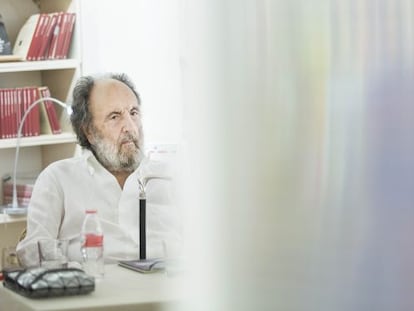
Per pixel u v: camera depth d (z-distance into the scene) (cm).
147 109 460
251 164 85
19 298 231
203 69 86
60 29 479
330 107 82
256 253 87
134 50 480
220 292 89
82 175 366
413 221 83
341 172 83
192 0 86
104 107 375
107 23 487
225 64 84
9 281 250
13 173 490
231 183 87
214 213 89
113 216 363
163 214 362
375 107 81
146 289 241
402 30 81
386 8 81
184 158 90
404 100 81
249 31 83
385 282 84
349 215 84
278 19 82
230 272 88
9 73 502
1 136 464
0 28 471
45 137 472
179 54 88
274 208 86
